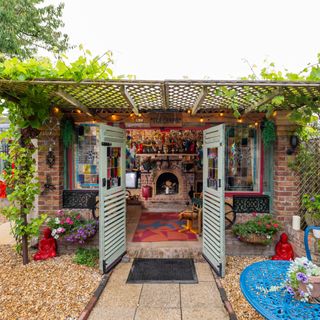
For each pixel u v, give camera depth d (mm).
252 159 4438
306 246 2723
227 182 4441
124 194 4000
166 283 3137
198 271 3465
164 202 7199
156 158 7227
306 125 3809
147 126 4406
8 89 2826
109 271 3414
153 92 2963
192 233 4707
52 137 4062
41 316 2457
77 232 3699
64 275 3277
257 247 3941
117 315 2525
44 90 2895
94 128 4441
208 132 3750
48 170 4090
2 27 8047
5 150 6871
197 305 2688
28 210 3574
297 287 1819
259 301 1808
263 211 4141
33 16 9719
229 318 2461
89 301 2711
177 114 4301
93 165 4457
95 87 2699
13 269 3438
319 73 2477
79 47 2475
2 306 2600
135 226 5184
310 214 3600
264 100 2914
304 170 3920
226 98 3176
